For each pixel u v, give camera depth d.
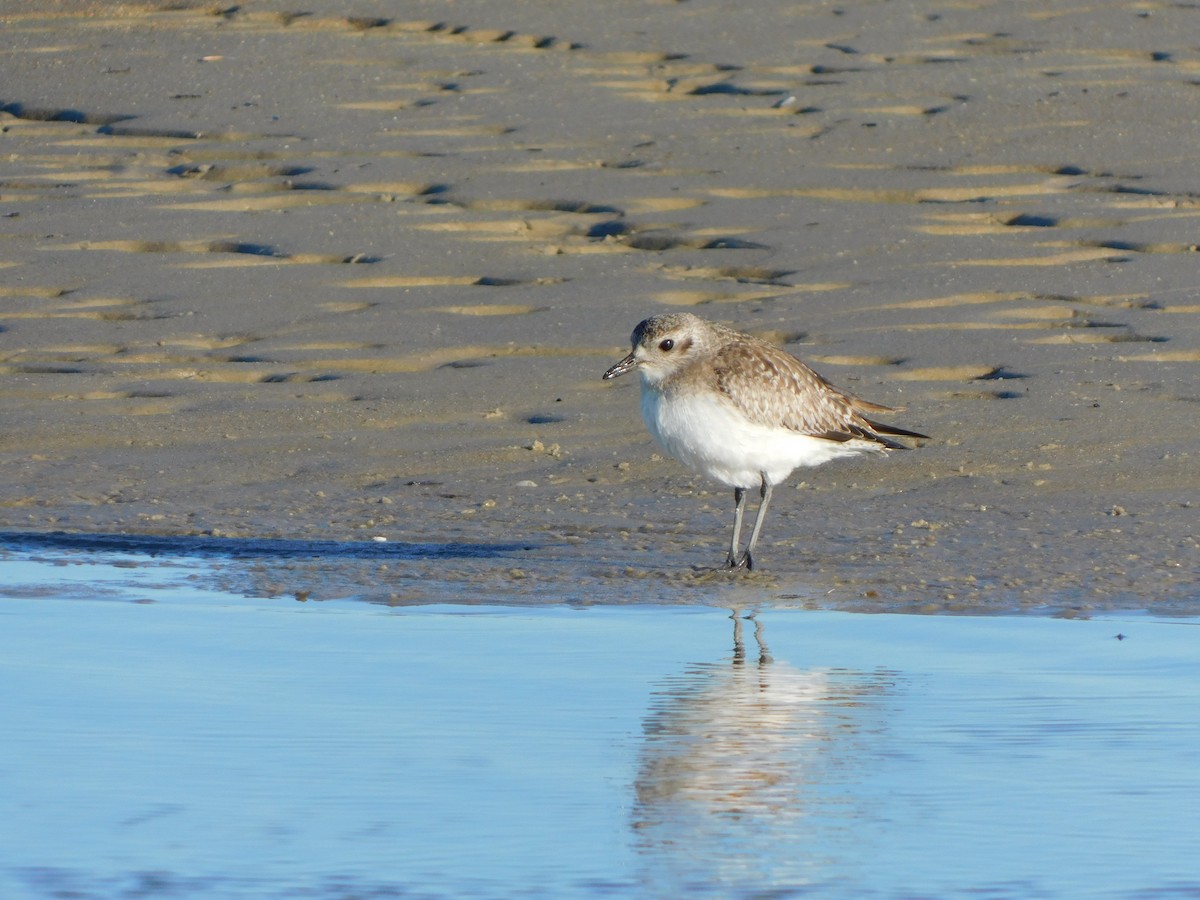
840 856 7.25
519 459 14.80
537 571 12.04
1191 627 10.56
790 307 18.36
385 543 12.78
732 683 9.55
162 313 18.62
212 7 30.61
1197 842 7.36
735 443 12.11
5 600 11.38
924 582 11.62
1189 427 14.91
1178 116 24.30
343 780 8.12
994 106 24.77
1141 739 8.56
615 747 8.54
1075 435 14.80
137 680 9.66
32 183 23.14
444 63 27.62
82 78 27.36
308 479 14.39
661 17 29.41
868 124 24.28
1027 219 20.98
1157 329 17.34
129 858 7.28
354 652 10.22
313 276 19.75
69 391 16.55
